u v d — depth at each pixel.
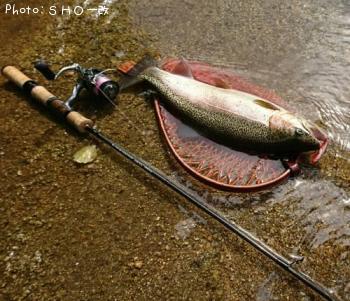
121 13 1.57
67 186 1.18
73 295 1.02
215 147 1.21
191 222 1.11
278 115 1.13
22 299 1.02
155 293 1.02
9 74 1.32
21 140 1.26
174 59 1.43
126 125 1.28
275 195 1.14
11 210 1.14
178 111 1.25
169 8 1.58
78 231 1.10
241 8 1.58
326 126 1.25
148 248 1.07
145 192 1.16
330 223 1.10
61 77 1.38
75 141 1.25
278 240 1.08
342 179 1.16
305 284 0.99
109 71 1.39
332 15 1.53
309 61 1.41
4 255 1.07
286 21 1.53
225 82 1.35
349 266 1.03
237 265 1.04
